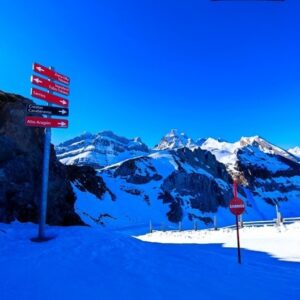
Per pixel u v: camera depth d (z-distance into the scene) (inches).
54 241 452.4
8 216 635.5
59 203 855.1
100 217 2610.7
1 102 756.6
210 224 3838.6
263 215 5935.0
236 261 454.0
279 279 344.5
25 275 280.5
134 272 320.2
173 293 264.8
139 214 3225.9
